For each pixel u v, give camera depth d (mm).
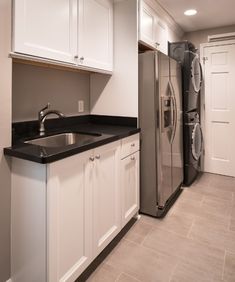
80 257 1449
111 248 1851
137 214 2309
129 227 2148
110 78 2408
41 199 1220
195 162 3318
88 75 2543
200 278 1542
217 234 2047
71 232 1358
